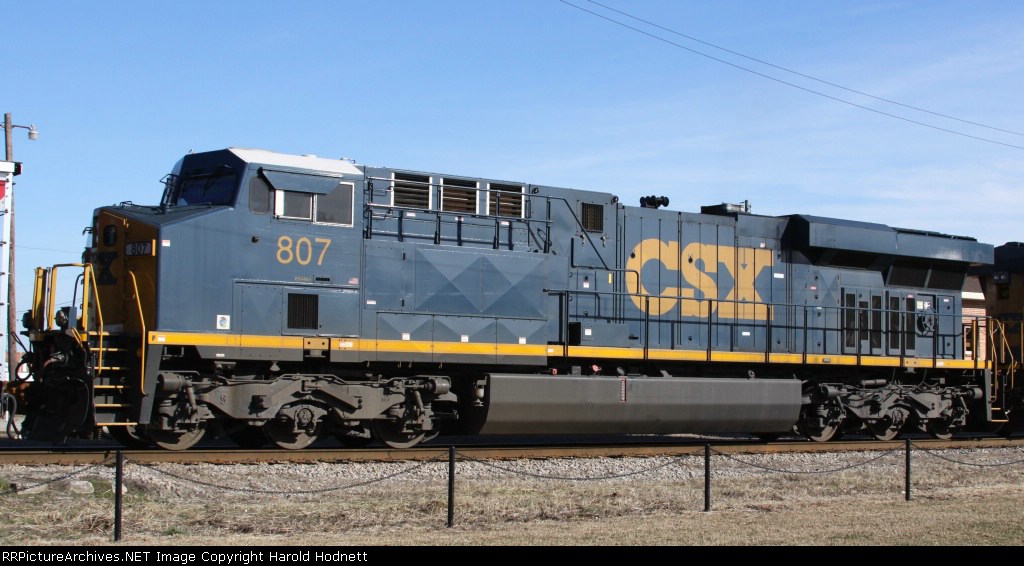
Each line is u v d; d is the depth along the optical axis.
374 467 14.48
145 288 14.36
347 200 15.74
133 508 11.51
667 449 17.41
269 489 12.86
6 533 10.20
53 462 13.46
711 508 12.81
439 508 12.07
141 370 13.98
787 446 18.36
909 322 22.33
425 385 16.23
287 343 15.05
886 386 21.34
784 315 20.69
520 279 17.27
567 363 18.03
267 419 15.01
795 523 11.58
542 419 17.00
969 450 19.61
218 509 11.68
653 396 18.11
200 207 14.97
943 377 22.66
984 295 25.11
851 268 21.89
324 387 15.41
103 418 13.98
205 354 14.41
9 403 14.52
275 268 15.05
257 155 15.28
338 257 15.58
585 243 18.61
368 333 15.74
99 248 15.10
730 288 20.25
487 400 16.50
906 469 14.05
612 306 18.73
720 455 17.34
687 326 19.59
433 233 16.67
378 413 15.84
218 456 14.19
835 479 15.58
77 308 14.25
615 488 13.99
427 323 16.25
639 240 19.30
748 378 19.70
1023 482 16.16
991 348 23.09
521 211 17.75
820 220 21.28
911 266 22.73
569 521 11.65
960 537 10.81
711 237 20.23
